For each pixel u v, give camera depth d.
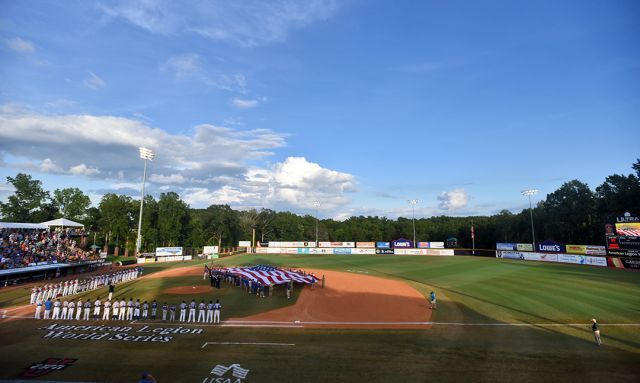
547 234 103.38
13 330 25.17
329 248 106.19
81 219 106.12
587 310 30.48
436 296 37.72
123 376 17.36
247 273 42.91
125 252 102.44
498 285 43.91
